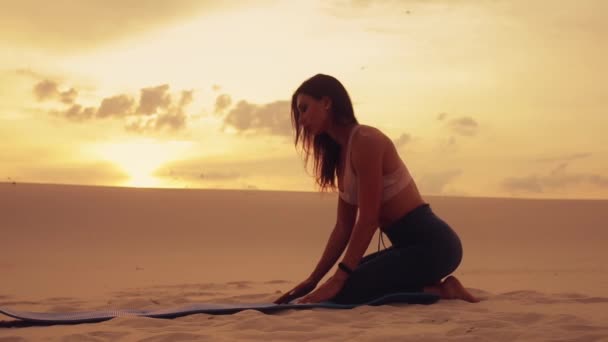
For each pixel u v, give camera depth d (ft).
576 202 64.49
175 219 44.73
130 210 47.03
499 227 46.39
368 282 11.95
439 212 53.62
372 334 9.11
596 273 26.58
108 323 10.32
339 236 12.90
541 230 45.47
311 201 56.65
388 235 12.48
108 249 33.73
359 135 11.94
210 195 57.16
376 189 11.84
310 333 9.22
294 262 30.50
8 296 17.22
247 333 9.29
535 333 8.96
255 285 19.80
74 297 16.14
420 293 12.09
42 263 28.55
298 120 12.74
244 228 42.52
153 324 10.25
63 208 46.03
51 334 9.66
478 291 14.11
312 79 12.41
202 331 9.59
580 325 9.50
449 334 9.20
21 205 45.93
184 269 27.30
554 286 20.74
